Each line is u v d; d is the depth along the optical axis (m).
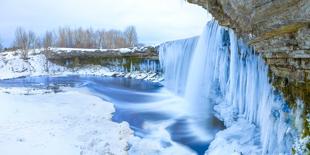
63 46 54.72
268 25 5.02
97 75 36.28
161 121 12.46
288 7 4.05
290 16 4.18
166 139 9.88
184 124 11.76
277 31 4.92
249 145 7.86
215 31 14.45
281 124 6.42
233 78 11.49
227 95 12.48
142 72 33.16
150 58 32.34
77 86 25.92
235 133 8.90
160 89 24.08
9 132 10.13
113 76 35.03
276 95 6.92
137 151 8.77
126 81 30.03
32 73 38.66
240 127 9.23
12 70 40.06
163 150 8.85
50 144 9.13
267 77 7.64
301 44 4.50
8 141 9.21
